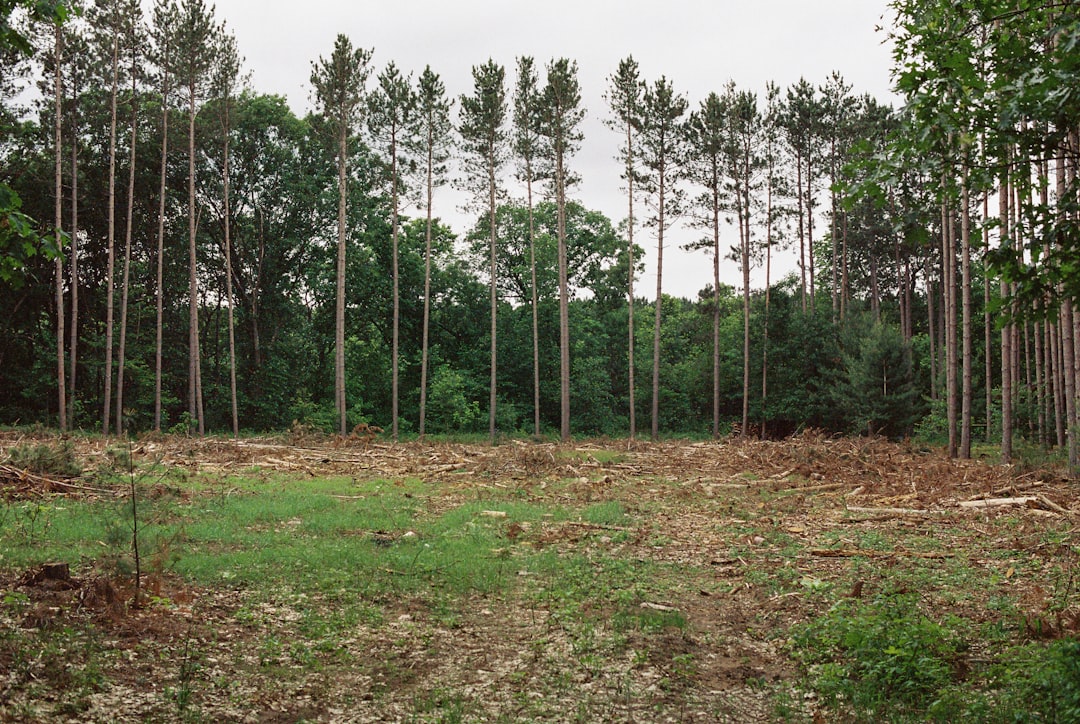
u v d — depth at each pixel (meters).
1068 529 12.56
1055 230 5.61
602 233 55.91
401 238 49.72
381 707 5.92
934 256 52.06
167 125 39.00
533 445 32.47
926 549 11.76
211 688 6.00
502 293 54.03
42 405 38.97
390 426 47.41
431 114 40.69
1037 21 5.49
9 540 10.10
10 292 36.38
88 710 5.37
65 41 34.16
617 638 7.62
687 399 54.72
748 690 6.50
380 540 12.14
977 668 6.46
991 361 40.44
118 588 7.86
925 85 5.82
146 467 19.05
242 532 11.99
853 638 6.88
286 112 45.75
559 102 42.03
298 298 49.25
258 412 45.31
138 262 42.22
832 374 44.88
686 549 12.15
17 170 35.50
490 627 8.04
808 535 13.16
